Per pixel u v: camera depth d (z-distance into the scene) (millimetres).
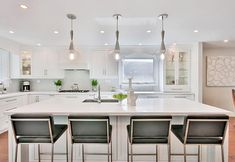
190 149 2455
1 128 3861
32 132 1872
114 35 3832
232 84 5652
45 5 2258
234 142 3373
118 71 5145
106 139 1899
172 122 2420
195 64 4809
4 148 3109
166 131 1873
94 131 1884
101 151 2484
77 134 1897
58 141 2492
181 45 4949
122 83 5172
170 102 2902
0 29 3359
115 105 2555
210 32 3619
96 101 3070
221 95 5703
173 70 5043
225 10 2434
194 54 4855
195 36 3975
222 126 1825
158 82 5262
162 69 5004
